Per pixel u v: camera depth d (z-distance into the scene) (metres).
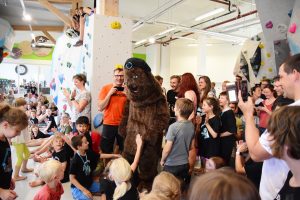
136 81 2.73
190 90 3.30
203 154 3.32
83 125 3.21
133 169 2.75
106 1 3.74
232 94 1.51
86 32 3.88
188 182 2.83
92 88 3.55
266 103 3.66
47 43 11.36
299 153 0.87
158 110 2.81
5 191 1.71
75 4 6.66
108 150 3.24
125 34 3.71
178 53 12.61
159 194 1.55
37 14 8.20
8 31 7.21
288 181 1.04
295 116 0.90
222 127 3.24
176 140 2.65
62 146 3.64
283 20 3.91
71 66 4.73
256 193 0.63
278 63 4.22
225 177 0.66
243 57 6.45
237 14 8.02
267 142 1.13
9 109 1.70
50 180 2.20
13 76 12.07
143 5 8.02
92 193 3.12
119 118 3.17
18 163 3.65
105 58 3.60
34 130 5.99
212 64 11.56
